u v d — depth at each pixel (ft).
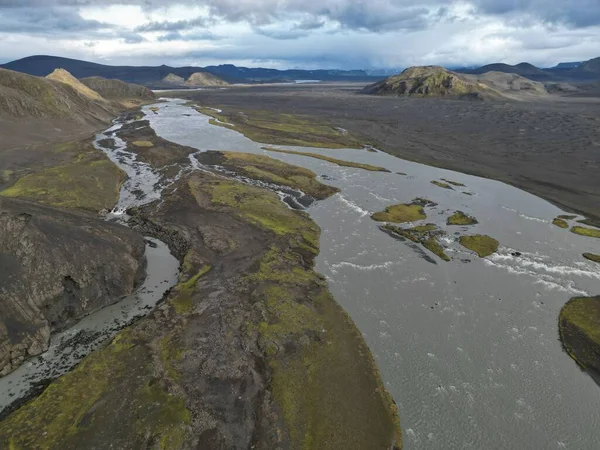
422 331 138.31
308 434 99.96
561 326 141.49
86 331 136.26
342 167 324.80
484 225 218.38
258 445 96.58
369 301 153.58
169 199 241.35
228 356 122.21
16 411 102.32
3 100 385.91
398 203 249.55
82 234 159.22
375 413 106.52
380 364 123.75
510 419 107.04
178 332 131.64
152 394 108.06
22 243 136.77
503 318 145.48
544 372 122.31
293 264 176.35
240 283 159.22
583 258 184.75
